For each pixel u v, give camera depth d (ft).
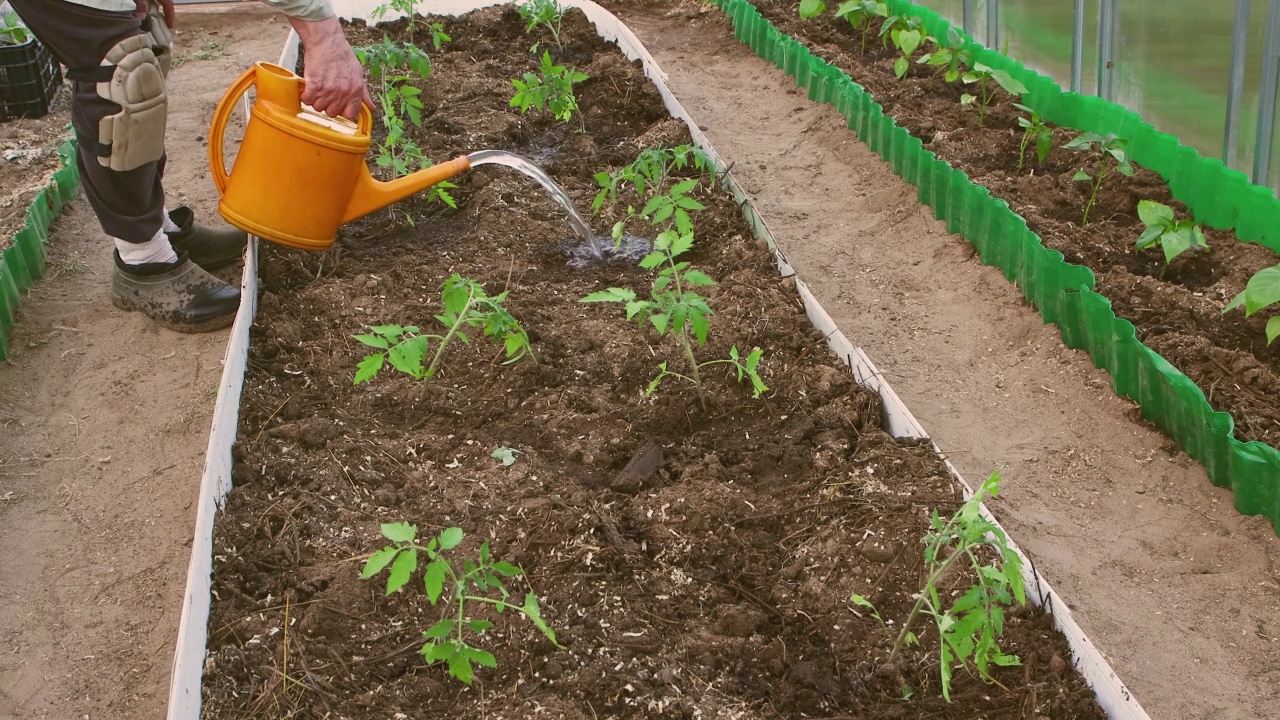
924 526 10.66
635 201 17.42
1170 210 15.16
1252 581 10.91
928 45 23.63
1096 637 10.36
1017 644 9.47
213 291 14.97
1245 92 16.80
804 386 12.96
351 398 13.01
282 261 15.46
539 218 17.17
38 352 14.71
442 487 11.40
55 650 10.33
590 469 11.79
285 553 10.43
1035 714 8.83
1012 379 14.19
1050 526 11.72
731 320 14.11
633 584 10.19
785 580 10.31
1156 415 13.01
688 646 9.53
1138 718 8.46
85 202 18.71
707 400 12.78
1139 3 18.61
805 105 22.54
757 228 16.26
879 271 16.80
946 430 13.26
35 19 12.35
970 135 19.57
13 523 11.85
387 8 26.12
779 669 9.36
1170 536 11.54
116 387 13.99
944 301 15.94
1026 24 22.38
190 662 8.85
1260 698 9.70
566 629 9.65
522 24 25.54
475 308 13.53
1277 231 15.52
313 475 11.50
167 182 19.19
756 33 25.32
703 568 10.46
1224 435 11.80
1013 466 12.62
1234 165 17.31
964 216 16.97
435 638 9.40
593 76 22.04
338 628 9.68
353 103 12.55
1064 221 17.08
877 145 19.85
